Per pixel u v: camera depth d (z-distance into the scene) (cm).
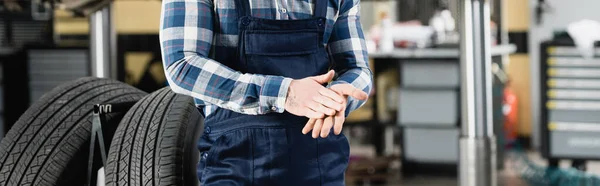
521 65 938
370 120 799
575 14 922
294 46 236
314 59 238
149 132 290
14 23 840
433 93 754
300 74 236
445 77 750
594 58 690
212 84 227
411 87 758
